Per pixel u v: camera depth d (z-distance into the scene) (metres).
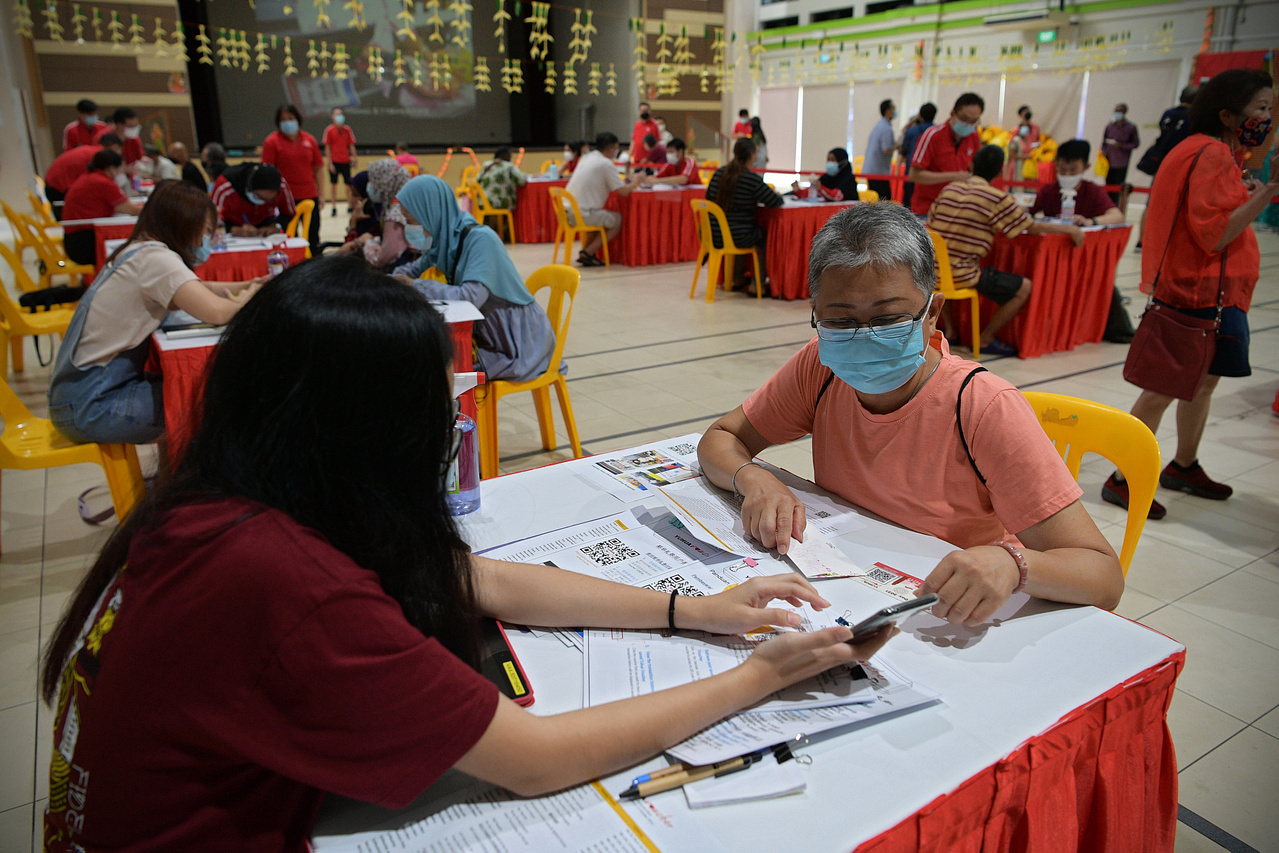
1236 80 2.47
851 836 0.70
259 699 0.63
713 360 4.80
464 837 0.71
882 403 1.29
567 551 1.20
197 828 0.66
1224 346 2.68
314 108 13.45
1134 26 11.77
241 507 0.66
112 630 0.66
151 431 2.42
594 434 3.62
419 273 3.25
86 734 0.66
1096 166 10.40
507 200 9.48
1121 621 1.04
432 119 14.49
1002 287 4.66
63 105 11.66
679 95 15.66
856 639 0.86
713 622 0.98
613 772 0.78
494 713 0.70
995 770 0.79
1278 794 1.61
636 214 8.18
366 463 0.70
